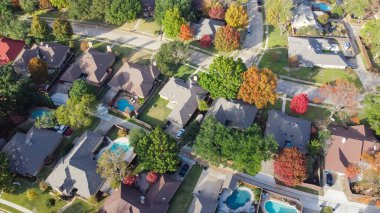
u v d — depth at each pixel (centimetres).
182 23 13475
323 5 15712
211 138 9488
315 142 9788
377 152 9694
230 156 9381
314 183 9700
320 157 10125
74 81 11662
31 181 9944
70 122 10588
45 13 15700
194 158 10306
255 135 9362
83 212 9288
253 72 10725
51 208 9412
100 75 12475
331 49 13488
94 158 10300
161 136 9669
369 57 13175
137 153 9650
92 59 12600
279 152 9731
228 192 9556
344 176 9738
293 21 14562
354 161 9744
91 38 14388
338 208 9225
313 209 9231
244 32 14475
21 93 10938
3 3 15100
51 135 10506
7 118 11038
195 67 13000
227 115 10894
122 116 11475
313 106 11512
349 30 14412
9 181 9419
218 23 14275
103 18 14625
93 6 14125
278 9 13812
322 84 12250
